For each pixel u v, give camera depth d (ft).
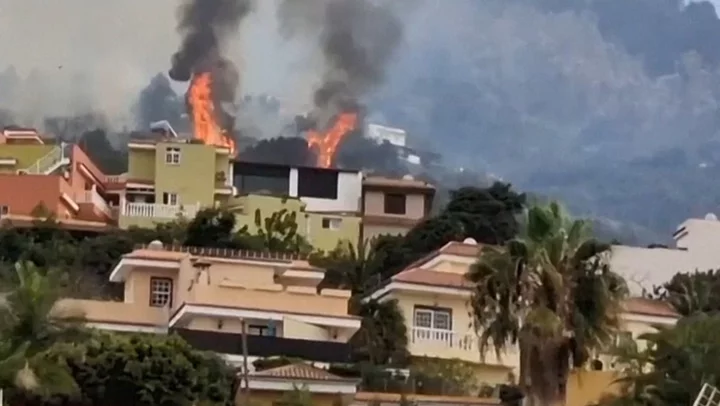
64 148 437.17
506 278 183.83
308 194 437.17
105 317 265.75
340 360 256.93
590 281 183.73
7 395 194.80
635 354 190.49
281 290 272.10
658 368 187.01
